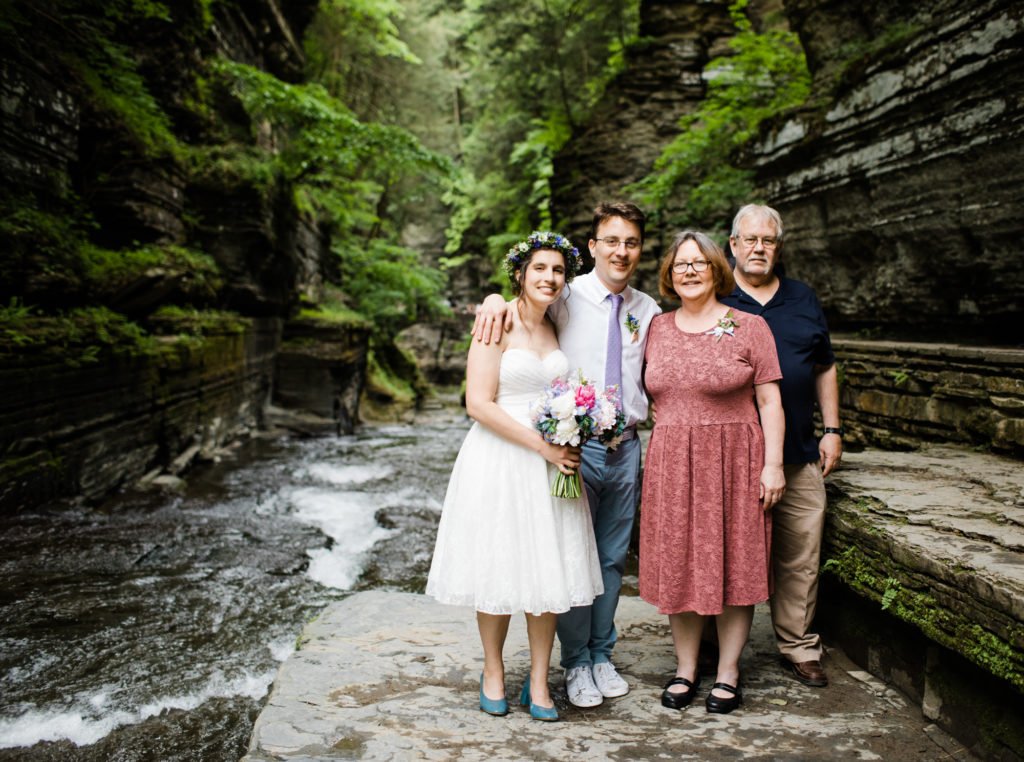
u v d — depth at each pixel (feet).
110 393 27.84
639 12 60.23
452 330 119.34
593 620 10.44
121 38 38.14
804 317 10.99
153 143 35.04
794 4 32.04
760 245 11.05
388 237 105.09
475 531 9.11
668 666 11.30
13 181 25.71
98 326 27.02
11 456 21.76
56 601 17.07
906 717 9.52
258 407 50.98
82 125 31.81
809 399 10.78
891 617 10.35
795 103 36.50
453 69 112.88
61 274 25.88
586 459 10.01
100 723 12.72
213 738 12.52
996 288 19.25
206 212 44.29
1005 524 9.70
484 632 9.49
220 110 48.49
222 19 48.62
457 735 8.88
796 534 10.75
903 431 18.81
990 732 8.28
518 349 9.47
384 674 10.68
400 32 96.43
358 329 63.05
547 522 9.07
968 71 19.16
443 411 80.94
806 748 8.69
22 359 21.95
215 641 16.17
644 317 10.54
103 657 14.93
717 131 40.78
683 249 10.04
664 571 9.80
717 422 9.73
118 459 28.63
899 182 22.33
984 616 7.77
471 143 93.35
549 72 67.21
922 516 10.16
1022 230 17.95
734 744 8.77
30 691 13.51
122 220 33.71
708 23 56.54
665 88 55.21
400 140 52.54
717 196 37.37
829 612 12.00
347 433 56.70
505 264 9.64
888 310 23.99
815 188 26.86
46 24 29.43
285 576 20.38
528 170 77.10
